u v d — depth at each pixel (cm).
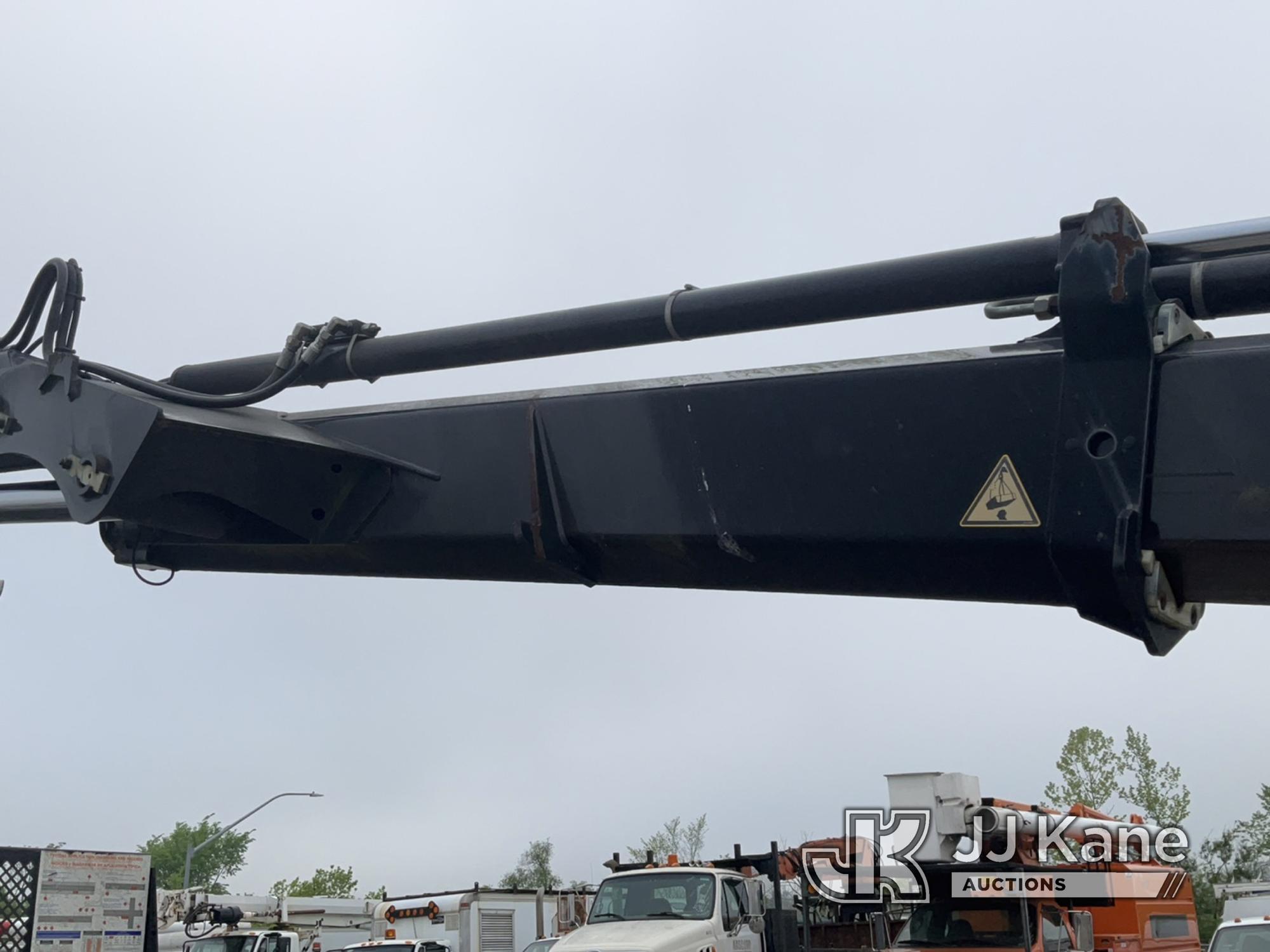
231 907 2556
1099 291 295
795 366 344
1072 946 1323
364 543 409
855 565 331
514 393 394
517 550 388
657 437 359
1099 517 286
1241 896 1908
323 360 437
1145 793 3017
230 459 409
